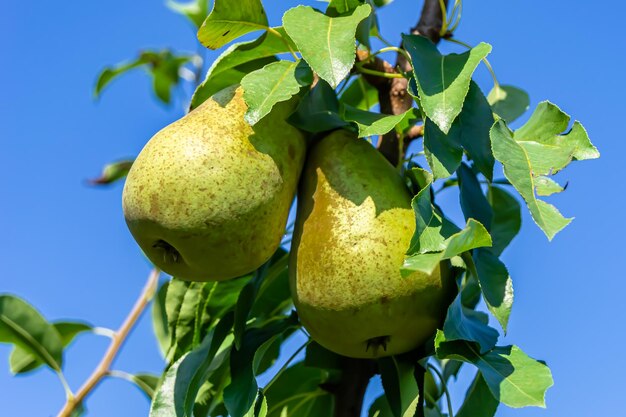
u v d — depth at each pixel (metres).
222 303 0.92
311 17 0.83
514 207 0.96
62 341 1.12
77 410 1.08
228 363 0.91
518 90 0.99
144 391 1.09
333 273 0.81
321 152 0.85
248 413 0.84
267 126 0.83
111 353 1.11
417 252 0.80
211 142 0.82
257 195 0.82
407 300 0.81
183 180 0.81
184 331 0.92
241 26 0.87
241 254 0.83
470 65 0.83
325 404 0.93
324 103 0.86
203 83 0.89
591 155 0.83
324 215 0.83
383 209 0.82
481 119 0.85
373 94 0.98
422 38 0.84
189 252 0.82
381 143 0.89
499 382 0.80
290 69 0.84
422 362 0.84
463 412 0.86
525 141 0.85
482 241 0.78
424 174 0.84
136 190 0.82
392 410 0.84
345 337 0.82
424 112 0.82
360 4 0.85
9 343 1.07
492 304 0.83
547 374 0.80
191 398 0.87
